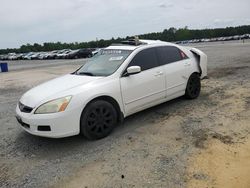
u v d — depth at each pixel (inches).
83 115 187.9
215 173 143.3
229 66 508.7
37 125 179.8
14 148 194.4
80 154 177.2
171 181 138.7
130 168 154.5
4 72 926.4
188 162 156.1
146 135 199.5
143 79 223.1
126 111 214.2
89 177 149.0
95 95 191.5
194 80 280.2
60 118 178.2
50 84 210.5
